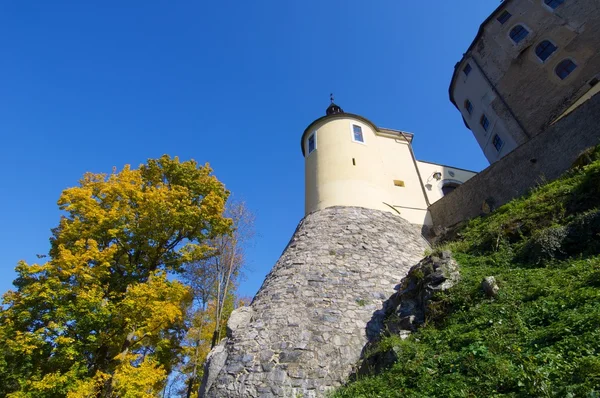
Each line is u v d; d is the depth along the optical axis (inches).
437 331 300.5
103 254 446.3
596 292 221.8
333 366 392.8
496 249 381.1
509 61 940.0
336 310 458.0
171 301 483.5
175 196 560.4
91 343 417.1
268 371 389.7
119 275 510.9
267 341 422.0
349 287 496.4
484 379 200.7
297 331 428.1
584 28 810.8
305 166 808.3
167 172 625.3
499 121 937.5
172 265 560.4
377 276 523.5
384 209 697.0
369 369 339.3
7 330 387.5
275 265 587.8
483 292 305.4
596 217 302.2
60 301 406.3
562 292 245.0
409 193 775.1
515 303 265.9
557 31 858.1
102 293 430.0
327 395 354.6
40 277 432.1
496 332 240.1
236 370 398.6
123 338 452.8
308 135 849.5
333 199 690.2
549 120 807.7
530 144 566.3
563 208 358.3
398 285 511.8
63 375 376.8
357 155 751.7
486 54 1015.0
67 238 472.4
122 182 526.0
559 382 165.6
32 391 362.0
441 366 243.9
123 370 403.9
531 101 866.1
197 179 638.5
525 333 224.4
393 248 595.8
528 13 935.7
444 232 659.4
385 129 869.2
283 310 460.1
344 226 618.5
